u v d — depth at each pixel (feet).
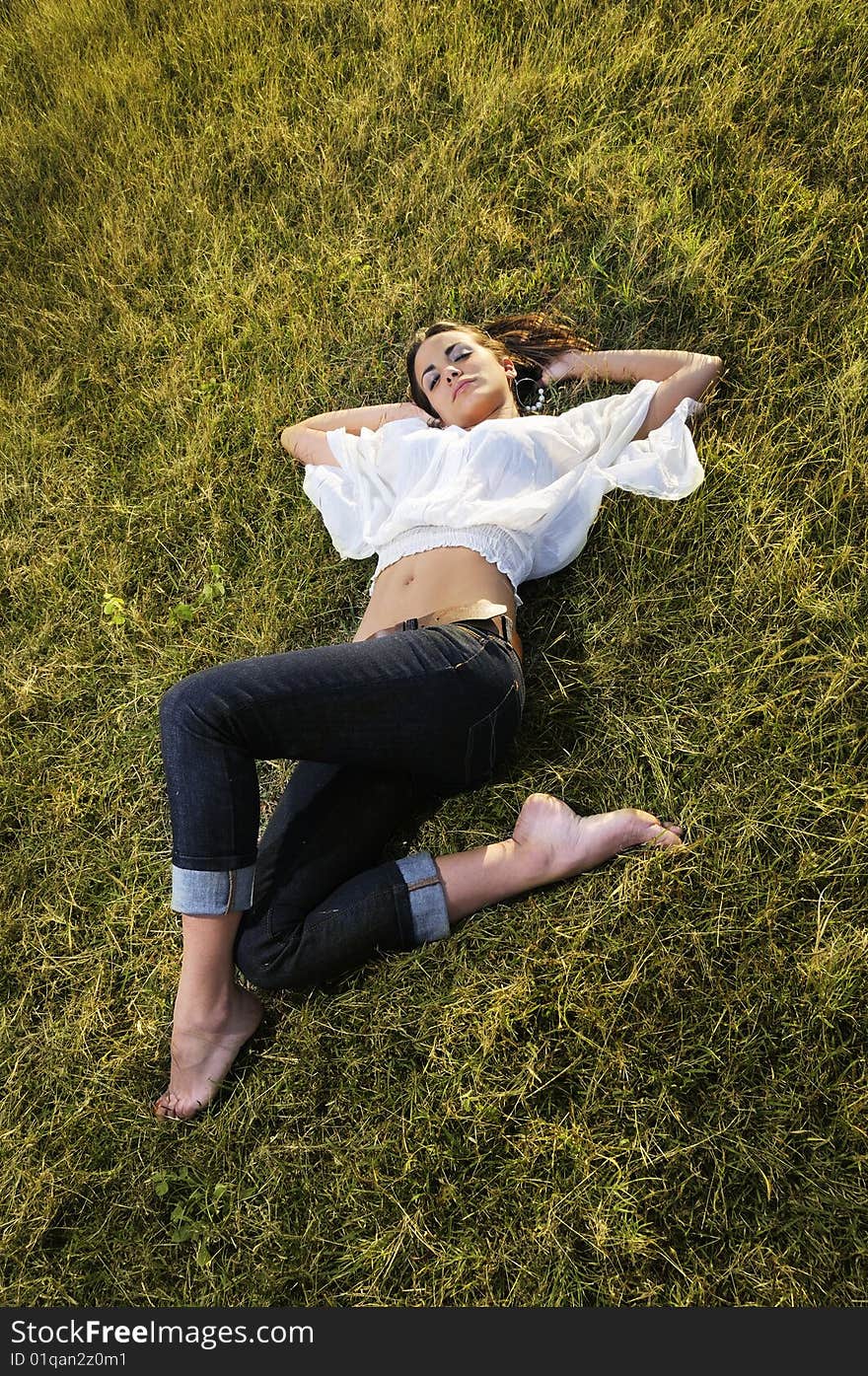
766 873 7.23
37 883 8.68
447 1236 6.61
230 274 12.27
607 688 8.34
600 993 7.07
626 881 7.34
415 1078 7.13
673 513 8.77
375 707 7.02
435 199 11.84
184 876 6.83
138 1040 7.77
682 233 10.27
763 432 9.03
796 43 11.16
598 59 12.24
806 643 7.98
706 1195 6.46
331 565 9.85
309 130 13.28
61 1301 6.85
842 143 10.24
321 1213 6.87
